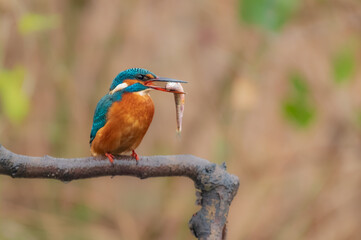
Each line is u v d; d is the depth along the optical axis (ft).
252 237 39.96
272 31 24.62
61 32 40.50
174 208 41.96
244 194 40.55
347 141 40.09
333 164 40.60
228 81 40.63
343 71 27.50
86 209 41.14
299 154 40.78
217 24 40.98
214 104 41.22
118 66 42.65
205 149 41.50
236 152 40.42
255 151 40.83
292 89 26.58
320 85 38.45
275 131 40.68
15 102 26.27
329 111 39.37
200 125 41.83
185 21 41.91
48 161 12.07
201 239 11.95
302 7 36.58
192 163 12.57
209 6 41.27
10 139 39.24
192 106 41.91
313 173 40.68
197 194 12.42
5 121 36.40
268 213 40.32
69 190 40.81
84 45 42.60
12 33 37.24
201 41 40.96
